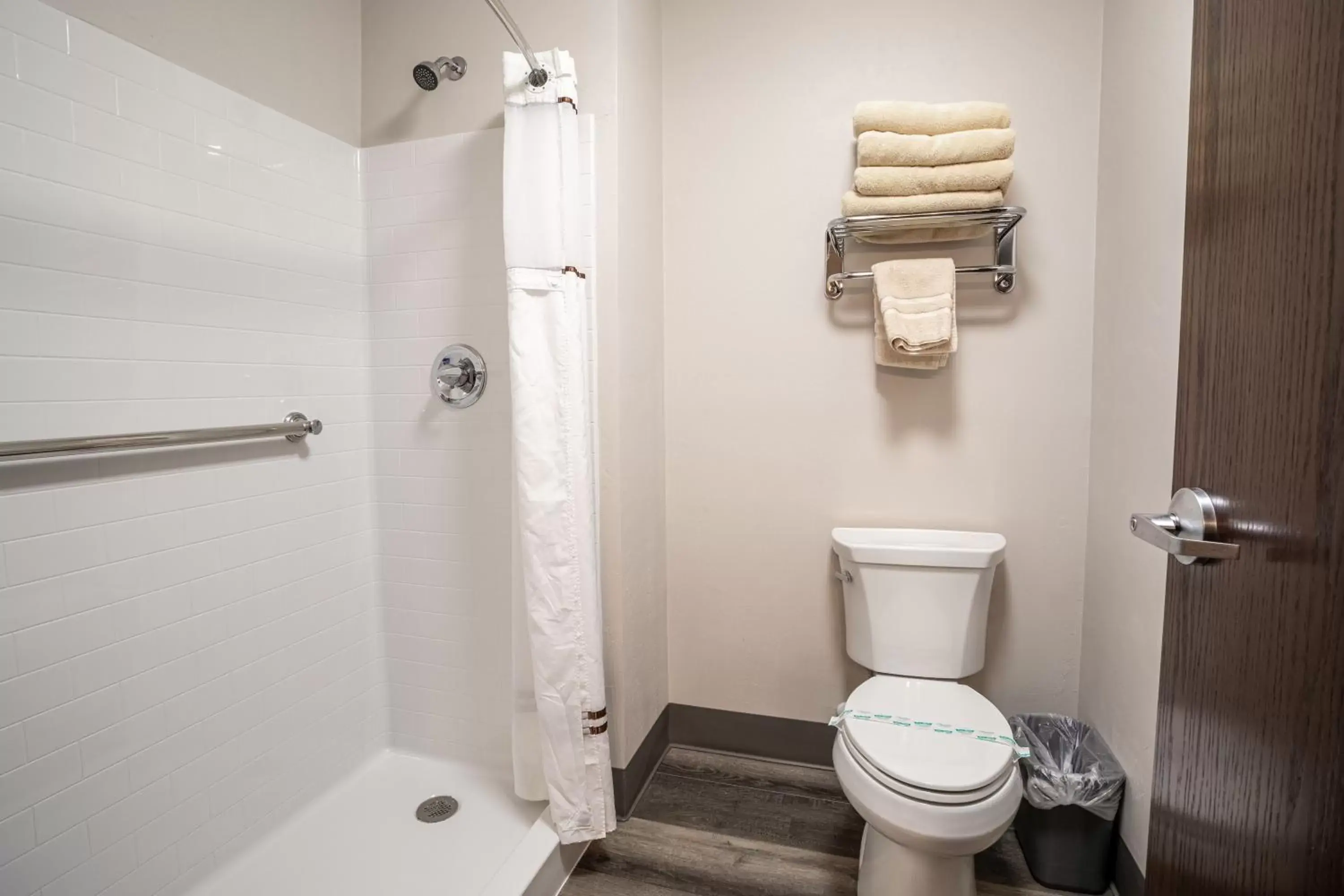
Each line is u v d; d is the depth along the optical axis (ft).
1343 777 1.11
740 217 5.96
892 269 5.19
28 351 3.45
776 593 6.11
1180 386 1.76
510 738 5.77
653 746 5.98
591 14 4.96
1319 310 1.19
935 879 3.93
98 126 3.76
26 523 3.43
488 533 5.65
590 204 4.94
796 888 4.57
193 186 4.31
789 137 5.80
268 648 4.90
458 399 5.57
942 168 4.92
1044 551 5.46
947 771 3.74
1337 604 1.14
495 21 5.26
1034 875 4.60
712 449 6.18
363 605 5.86
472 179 5.44
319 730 5.38
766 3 5.78
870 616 5.22
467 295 5.52
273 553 4.93
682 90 6.03
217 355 4.50
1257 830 1.37
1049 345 5.34
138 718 3.98
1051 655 5.50
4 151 3.34
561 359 4.51
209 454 4.42
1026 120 5.27
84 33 3.68
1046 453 5.40
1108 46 4.98
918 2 5.43
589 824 4.66
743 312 6.01
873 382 5.74
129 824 3.93
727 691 6.32
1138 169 4.38
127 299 3.92
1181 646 1.74
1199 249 1.67
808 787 5.74
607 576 5.17
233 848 4.61
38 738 3.48
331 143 5.43
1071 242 5.24
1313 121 1.21
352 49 5.62
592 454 4.95
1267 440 1.36
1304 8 1.23
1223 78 1.56
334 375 5.51
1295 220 1.26
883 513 5.80
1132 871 4.23
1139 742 4.19
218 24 4.46
